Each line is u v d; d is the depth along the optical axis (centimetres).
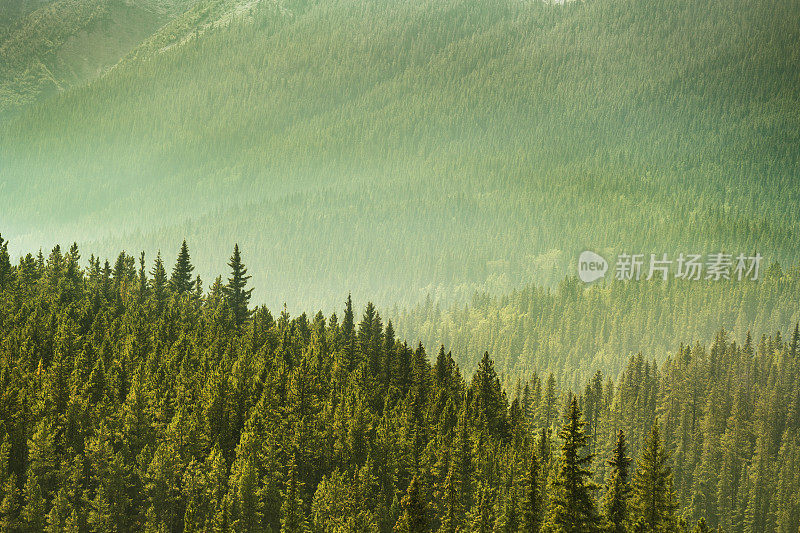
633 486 16925
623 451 17100
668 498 16838
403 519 17662
